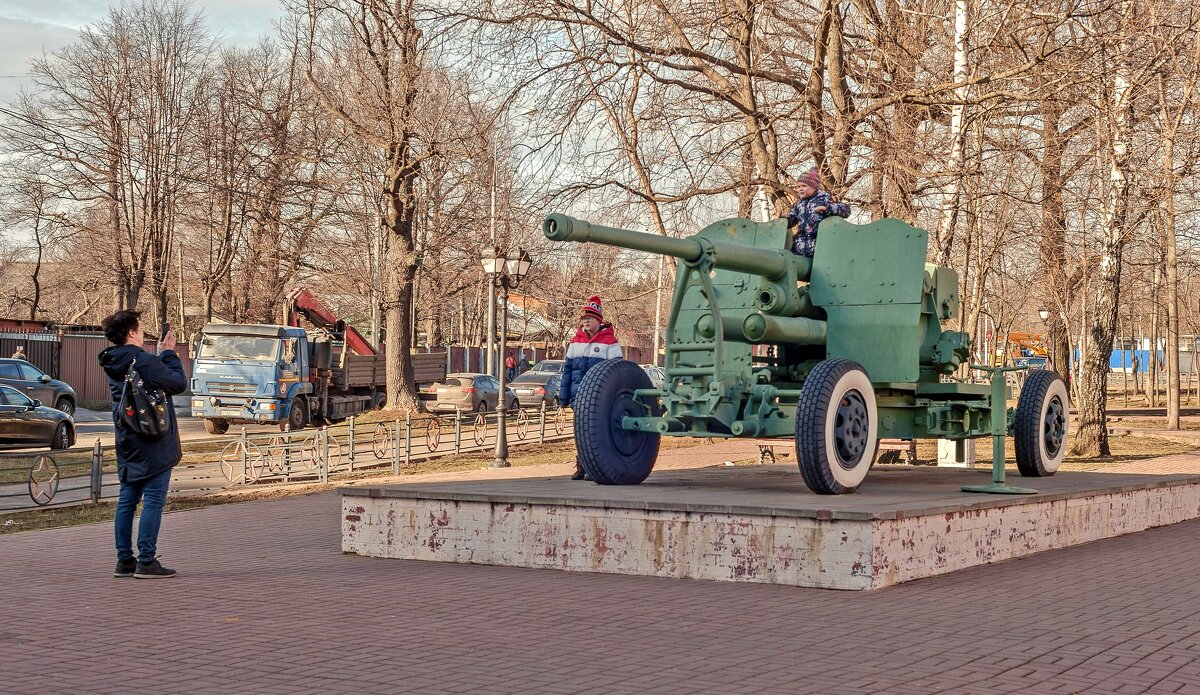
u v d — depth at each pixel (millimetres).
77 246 61312
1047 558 10320
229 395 32000
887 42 19516
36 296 66062
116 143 51562
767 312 10812
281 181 50875
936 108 19375
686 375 10477
